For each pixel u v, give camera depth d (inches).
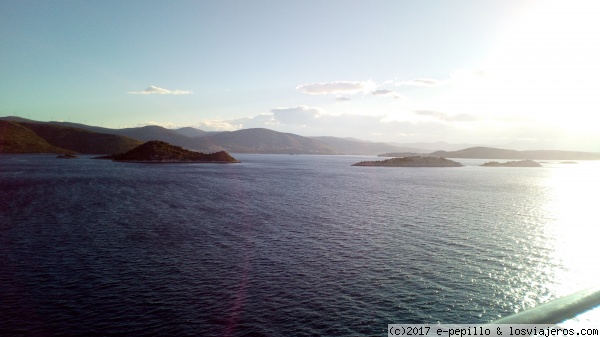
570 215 2583.7
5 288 1067.9
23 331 834.8
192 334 832.3
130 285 1103.6
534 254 1487.5
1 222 1964.8
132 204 2719.0
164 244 1568.7
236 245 1572.3
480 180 6067.9
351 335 835.4
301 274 1214.9
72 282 1120.2
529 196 3804.1
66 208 2477.9
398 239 1699.1
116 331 841.5
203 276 1187.9
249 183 4783.5
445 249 1534.2
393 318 915.4
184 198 3127.5
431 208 2733.8
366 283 1139.3
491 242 1672.0
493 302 1018.7
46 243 1553.9
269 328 861.8
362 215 2374.5
